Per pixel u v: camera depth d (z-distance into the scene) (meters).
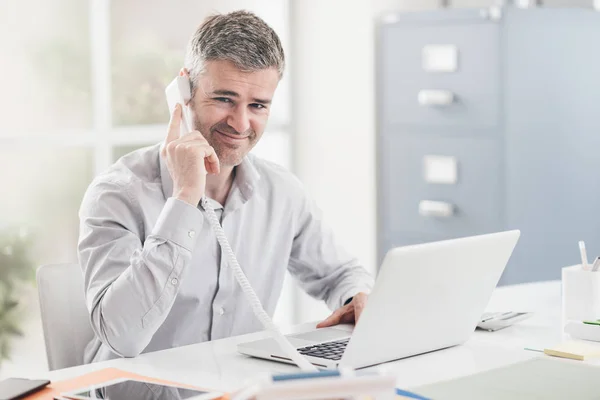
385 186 3.90
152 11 3.80
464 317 1.76
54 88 3.50
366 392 1.11
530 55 3.54
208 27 1.92
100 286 1.83
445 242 1.60
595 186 3.82
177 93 1.95
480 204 3.61
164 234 1.76
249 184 2.15
